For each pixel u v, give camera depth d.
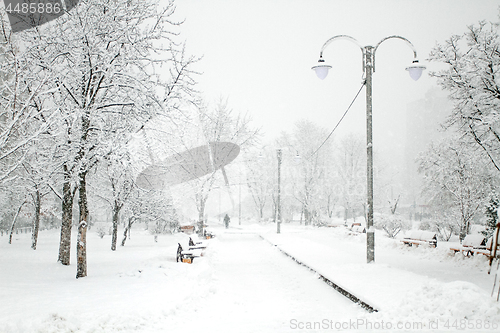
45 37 10.55
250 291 9.04
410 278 8.60
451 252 13.88
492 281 9.23
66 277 10.55
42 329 4.96
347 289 7.89
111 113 11.25
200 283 9.23
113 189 19.36
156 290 8.29
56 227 45.38
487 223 18.77
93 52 10.29
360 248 18.34
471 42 14.64
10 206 27.17
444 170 24.70
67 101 10.67
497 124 14.21
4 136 8.08
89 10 10.30
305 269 12.00
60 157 10.59
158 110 10.63
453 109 15.37
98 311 6.17
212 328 5.90
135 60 10.81
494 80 13.87
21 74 9.39
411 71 11.50
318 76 12.38
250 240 26.27
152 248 21.47
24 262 13.49
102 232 30.41
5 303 6.60
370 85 11.84
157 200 22.38
